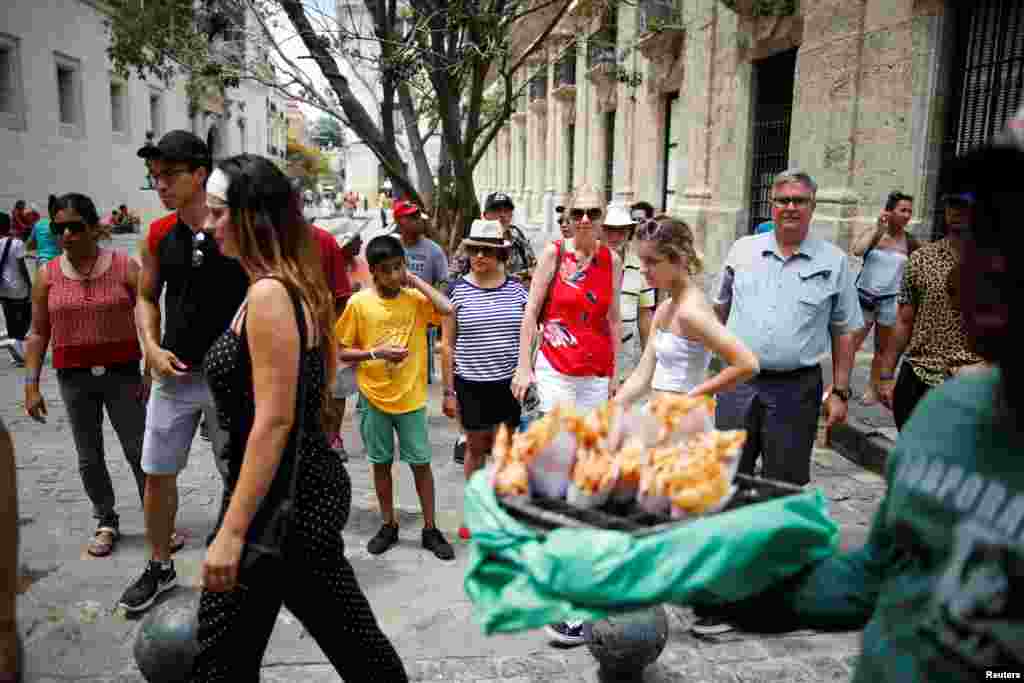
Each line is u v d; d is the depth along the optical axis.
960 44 7.87
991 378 1.24
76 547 4.42
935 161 8.10
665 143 16.31
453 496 5.26
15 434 6.52
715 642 3.50
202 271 3.46
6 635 1.76
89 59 25.97
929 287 3.92
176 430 3.66
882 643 1.29
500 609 1.45
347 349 4.29
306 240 2.36
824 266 3.72
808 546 1.52
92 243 4.11
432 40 8.69
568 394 4.30
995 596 1.12
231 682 2.29
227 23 9.41
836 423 3.88
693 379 3.39
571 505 1.66
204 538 4.52
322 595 2.36
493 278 4.55
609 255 4.32
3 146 21.58
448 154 9.91
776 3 10.59
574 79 23.77
